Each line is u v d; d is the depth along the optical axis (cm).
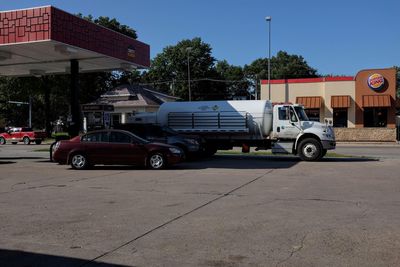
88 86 6281
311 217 832
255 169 1734
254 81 10006
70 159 1764
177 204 974
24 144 4728
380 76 4088
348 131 4141
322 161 2144
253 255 607
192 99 8269
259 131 2353
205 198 1048
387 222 789
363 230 733
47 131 5697
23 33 1772
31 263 583
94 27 1997
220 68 10194
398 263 568
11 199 1055
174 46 8381
